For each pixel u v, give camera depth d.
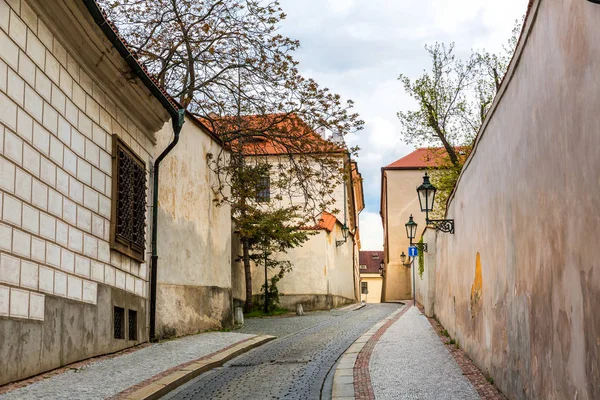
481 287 10.97
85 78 11.98
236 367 12.47
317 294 35.00
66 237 11.04
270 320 26.33
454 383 9.91
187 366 11.68
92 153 12.28
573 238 5.64
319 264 35.31
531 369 7.27
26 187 9.62
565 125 5.76
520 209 7.73
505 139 8.58
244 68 21.48
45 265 10.22
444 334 17.64
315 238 35.53
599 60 4.82
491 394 8.98
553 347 6.35
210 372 11.80
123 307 13.74
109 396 8.80
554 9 5.99
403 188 54.41
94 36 11.55
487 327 10.32
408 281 52.91
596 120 4.93
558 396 6.19
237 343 15.68
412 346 14.98
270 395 9.39
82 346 11.62
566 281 5.87
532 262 7.16
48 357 10.28
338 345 15.97
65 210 11.03
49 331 10.32
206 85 22.05
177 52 22.92
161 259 16.25
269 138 21.38
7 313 8.98
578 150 5.41
